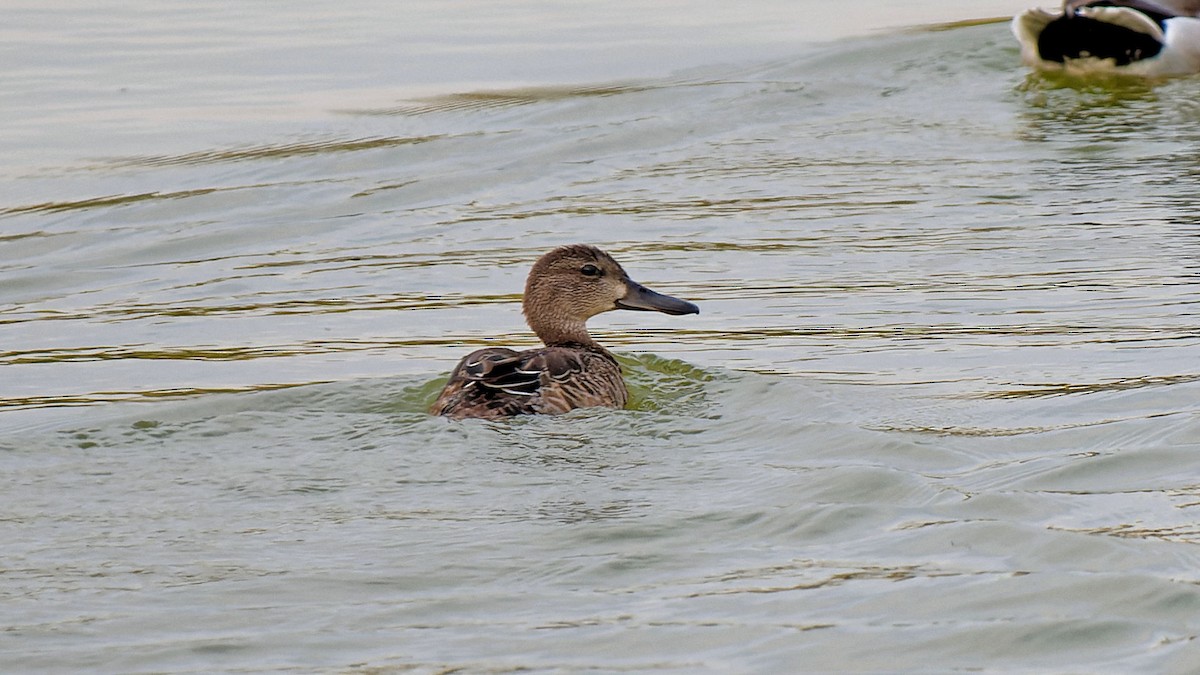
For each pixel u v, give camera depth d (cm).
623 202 2375
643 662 968
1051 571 1078
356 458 1363
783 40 3266
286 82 3061
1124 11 2912
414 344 1817
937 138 2641
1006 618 1013
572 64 3133
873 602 1044
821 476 1284
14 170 2573
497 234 2258
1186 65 2953
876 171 2477
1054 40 2962
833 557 1124
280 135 2736
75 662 979
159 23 3562
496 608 1054
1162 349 1662
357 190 2470
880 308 1872
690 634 1005
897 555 1122
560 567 1122
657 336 1827
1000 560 1104
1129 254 2038
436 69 3131
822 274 2017
